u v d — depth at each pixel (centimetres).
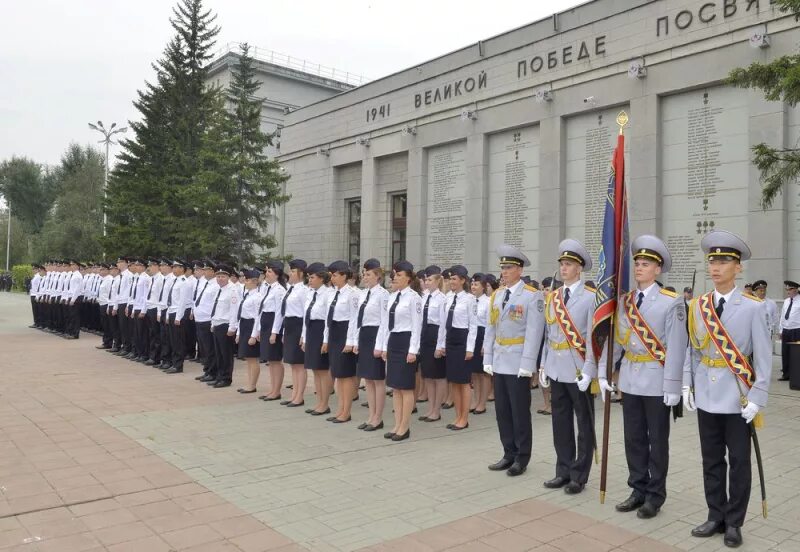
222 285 1091
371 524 470
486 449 700
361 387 1141
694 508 517
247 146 2252
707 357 464
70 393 973
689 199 1445
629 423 516
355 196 2444
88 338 1817
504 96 1838
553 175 1694
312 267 902
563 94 1678
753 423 445
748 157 1346
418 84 2125
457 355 806
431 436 763
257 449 680
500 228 1869
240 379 1170
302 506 507
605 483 528
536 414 913
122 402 914
